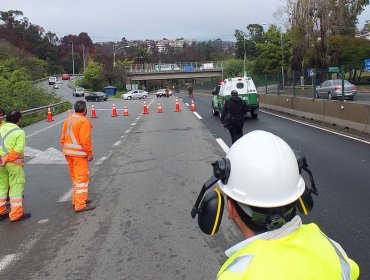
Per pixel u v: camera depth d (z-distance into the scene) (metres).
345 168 9.17
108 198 7.78
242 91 21.98
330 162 9.88
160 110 30.11
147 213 6.75
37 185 9.26
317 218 6.09
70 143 7.06
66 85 103.81
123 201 7.53
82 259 5.14
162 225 6.14
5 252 5.51
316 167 9.40
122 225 6.26
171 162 11.01
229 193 1.65
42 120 27.47
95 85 95.12
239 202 1.61
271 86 31.67
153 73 102.12
